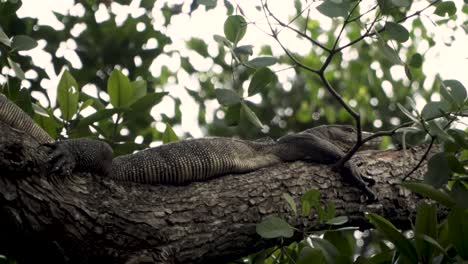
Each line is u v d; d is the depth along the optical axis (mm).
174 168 6844
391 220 6902
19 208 5230
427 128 5633
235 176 6605
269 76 5891
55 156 5688
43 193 5375
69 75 7039
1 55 7543
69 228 5426
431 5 5875
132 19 9289
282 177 6613
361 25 6012
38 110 6816
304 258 5387
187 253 5812
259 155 7535
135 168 6703
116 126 7289
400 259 5590
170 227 5855
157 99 7156
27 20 8711
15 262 6164
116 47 9172
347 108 5965
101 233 5547
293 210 5898
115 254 5551
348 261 5367
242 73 11219
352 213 6703
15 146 5285
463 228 5164
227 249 6012
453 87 5773
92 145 6059
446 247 5516
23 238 5324
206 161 7008
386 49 5848
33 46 6156
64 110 7059
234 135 11617
